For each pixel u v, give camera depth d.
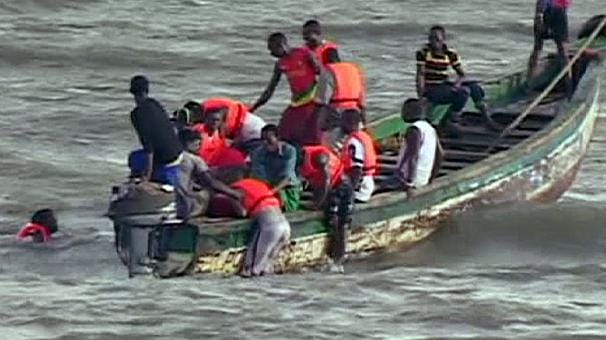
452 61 82.00
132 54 122.25
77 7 137.75
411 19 136.00
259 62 121.69
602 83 105.56
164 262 68.81
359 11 139.00
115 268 72.75
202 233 68.31
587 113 84.38
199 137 69.94
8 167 91.44
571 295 70.00
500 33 132.75
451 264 73.62
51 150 96.31
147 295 67.88
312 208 71.31
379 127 80.94
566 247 75.81
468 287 70.44
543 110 86.38
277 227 69.19
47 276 71.56
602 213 78.62
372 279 70.56
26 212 83.38
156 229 68.56
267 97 77.19
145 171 69.50
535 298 69.44
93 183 89.12
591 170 92.44
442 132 82.19
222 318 65.88
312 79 75.19
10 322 65.56
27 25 130.62
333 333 65.00
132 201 68.56
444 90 81.81
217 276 69.38
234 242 69.12
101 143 98.75
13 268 72.75
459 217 76.25
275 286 69.12
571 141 82.31
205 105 74.94
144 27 131.50
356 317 66.50
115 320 65.81
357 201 72.31
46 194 86.69
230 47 125.81
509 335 65.31
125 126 102.56
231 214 69.62
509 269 73.12
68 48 123.19
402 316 66.81
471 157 80.88
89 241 76.81
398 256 74.12
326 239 71.38
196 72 118.94
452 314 67.12
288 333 64.75
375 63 123.31
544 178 80.62
